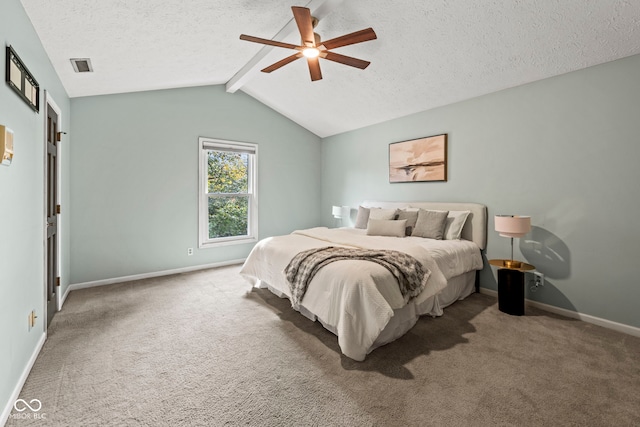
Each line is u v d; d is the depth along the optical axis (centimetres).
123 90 367
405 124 430
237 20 265
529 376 181
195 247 441
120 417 147
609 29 223
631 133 243
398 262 229
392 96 386
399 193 443
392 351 210
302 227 564
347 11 263
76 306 294
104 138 364
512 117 317
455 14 242
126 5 205
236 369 188
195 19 246
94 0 192
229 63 370
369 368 189
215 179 466
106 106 365
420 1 238
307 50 235
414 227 371
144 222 396
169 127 413
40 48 221
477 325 255
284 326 250
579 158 271
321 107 468
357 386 171
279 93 462
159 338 229
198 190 441
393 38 286
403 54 305
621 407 155
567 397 163
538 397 162
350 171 525
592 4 208
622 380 178
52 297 267
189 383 174
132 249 388
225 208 477
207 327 248
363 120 471
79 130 347
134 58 286
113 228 373
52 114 264
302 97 455
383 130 464
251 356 203
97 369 187
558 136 283
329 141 569
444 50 284
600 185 260
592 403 158
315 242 312
